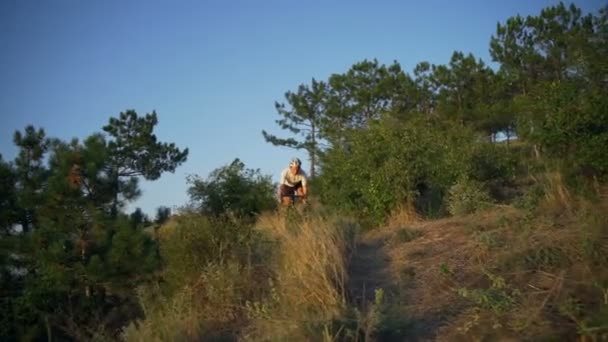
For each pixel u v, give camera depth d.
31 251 14.79
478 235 8.44
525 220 8.36
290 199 13.14
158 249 13.37
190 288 8.55
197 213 12.27
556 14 26.72
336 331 6.26
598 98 9.48
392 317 6.39
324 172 14.62
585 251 6.64
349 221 11.42
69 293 13.52
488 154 13.06
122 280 13.52
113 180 16.08
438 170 12.54
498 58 28.05
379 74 31.92
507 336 5.60
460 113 27.23
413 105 30.89
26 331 12.55
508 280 6.74
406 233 9.90
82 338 10.98
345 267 8.43
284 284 7.54
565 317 5.67
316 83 32.84
